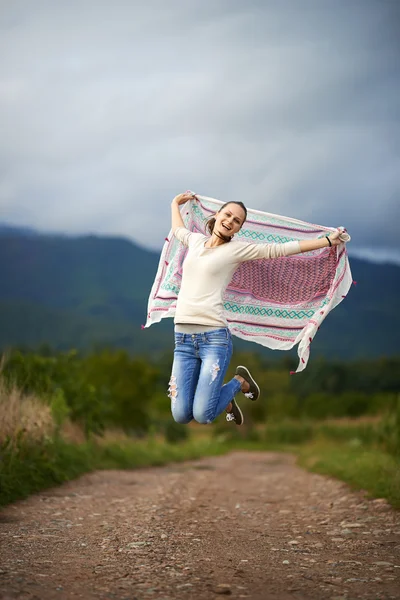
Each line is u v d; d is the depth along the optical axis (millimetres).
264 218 6613
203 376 5590
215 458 22672
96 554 4938
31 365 13281
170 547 5227
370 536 5820
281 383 62219
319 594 3973
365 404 55688
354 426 29828
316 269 6492
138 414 32281
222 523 6531
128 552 5012
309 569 4598
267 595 3941
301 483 11125
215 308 5680
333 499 8492
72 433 13375
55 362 13945
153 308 6508
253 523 6625
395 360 88938
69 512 7008
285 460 22031
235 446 37156
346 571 4543
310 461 16734
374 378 85000
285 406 56969
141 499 8172
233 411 6059
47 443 10180
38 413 10492
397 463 9602
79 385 14188
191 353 5754
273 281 6562
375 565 4711
